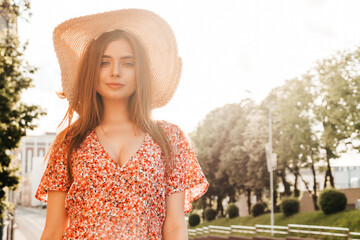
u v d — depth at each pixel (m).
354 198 34.53
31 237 28.69
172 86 1.86
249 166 41.81
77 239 1.51
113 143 1.61
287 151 35.22
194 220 52.47
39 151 147.50
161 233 1.65
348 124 29.22
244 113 45.94
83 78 1.69
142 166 1.57
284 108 34.75
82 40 1.80
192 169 1.77
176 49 1.84
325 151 32.91
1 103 11.50
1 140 11.59
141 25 1.80
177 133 1.77
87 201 1.53
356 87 29.38
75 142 1.62
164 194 1.64
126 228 1.52
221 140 49.75
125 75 1.66
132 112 1.70
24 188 101.06
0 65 11.72
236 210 45.34
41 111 11.99
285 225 33.31
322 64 31.45
